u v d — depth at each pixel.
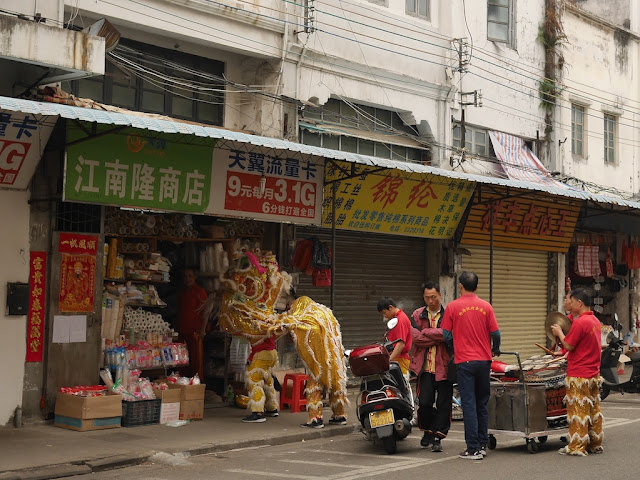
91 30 9.10
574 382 8.09
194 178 10.08
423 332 8.33
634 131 20.58
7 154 8.59
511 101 16.69
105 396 9.04
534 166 16.88
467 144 15.71
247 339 9.95
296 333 9.61
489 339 7.91
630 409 11.97
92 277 9.63
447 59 14.97
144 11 10.41
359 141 13.65
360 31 13.41
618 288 19.91
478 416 7.95
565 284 18.09
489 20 16.34
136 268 10.36
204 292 11.00
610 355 13.33
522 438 9.37
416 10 14.66
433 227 14.31
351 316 13.50
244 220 11.62
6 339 8.94
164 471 7.42
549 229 16.97
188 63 11.49
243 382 11.02
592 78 19.12
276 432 9.23
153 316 10.50
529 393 8.26
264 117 11.95
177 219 10.70
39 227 9.23
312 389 9.65
